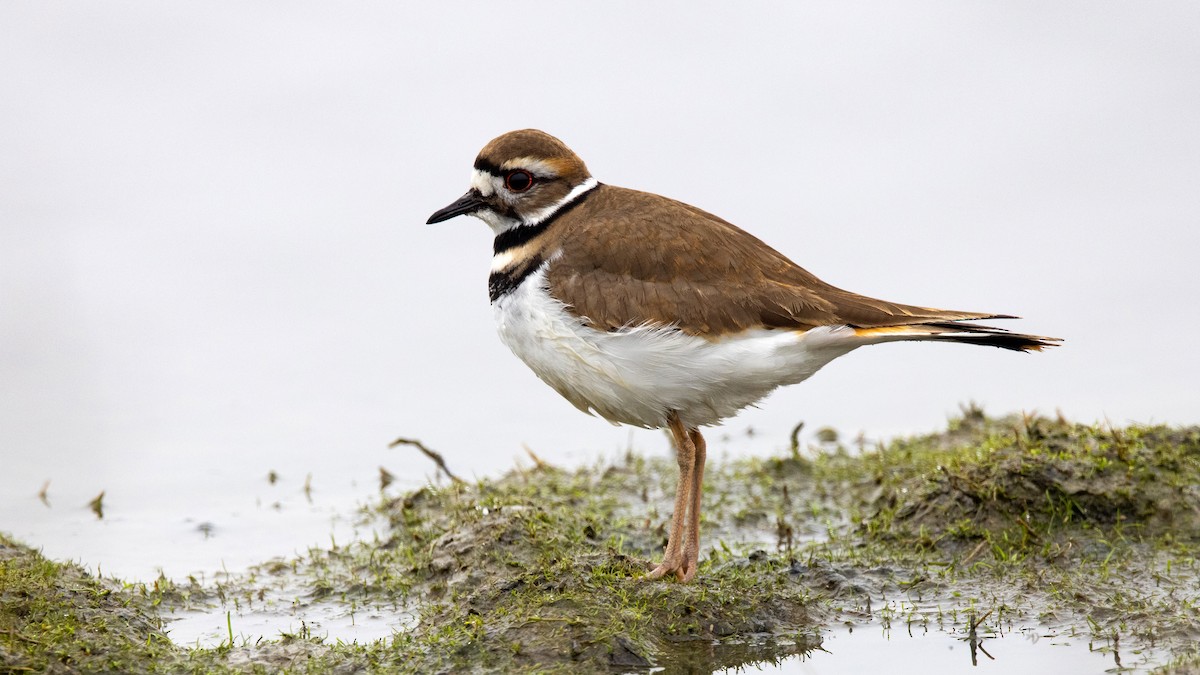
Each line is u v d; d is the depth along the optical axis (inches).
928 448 640.4
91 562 531.8
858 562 496.4
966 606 454.3
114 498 621.9
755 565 490.0
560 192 500.7
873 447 673.6
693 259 462.0
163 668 403.9
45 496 622.2
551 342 468.8
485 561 476.1
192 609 472.4
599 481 625.3
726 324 453.4
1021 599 456.8
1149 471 519.5
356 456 687.1
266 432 716.0
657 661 413.1
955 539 506.0
